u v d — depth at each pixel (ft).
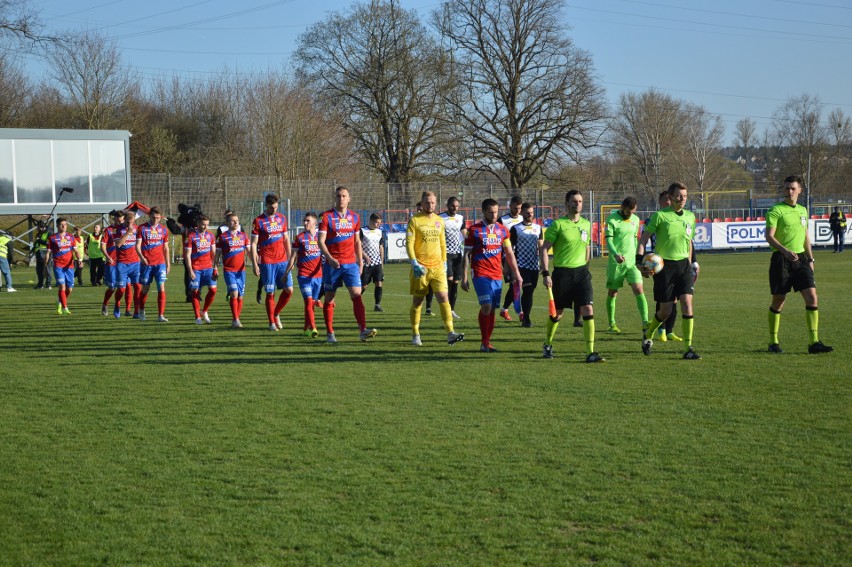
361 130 165.99
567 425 22.22
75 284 85.56
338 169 163.63
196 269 48.73
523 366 31.91
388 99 163.73
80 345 39.73
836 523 14.97
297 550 14.17
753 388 26.81
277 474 18.28
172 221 64.03
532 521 15.29
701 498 16.35
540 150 157.28
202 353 36.50
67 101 173.47
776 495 16.43
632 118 217.56
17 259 114.73
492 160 159.43
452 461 19.03
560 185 161.58
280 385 28.58
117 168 108.27
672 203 33.60
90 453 20.20
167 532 15.05
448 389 27.45
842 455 19.06
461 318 49.21
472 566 13.43
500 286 36.11
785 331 40.42
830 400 24.82
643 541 14.33
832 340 37.06
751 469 18.11
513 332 42.22
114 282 53.21
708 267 95.50
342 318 50.14
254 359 34.58
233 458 19.56
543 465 18.63
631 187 205.67
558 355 34.63
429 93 162.71
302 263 41.70
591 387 27.48
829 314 47.01
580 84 153.17
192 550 14.23
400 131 163.84
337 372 31.09
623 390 26.86
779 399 25.07
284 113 160.45
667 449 19.76
